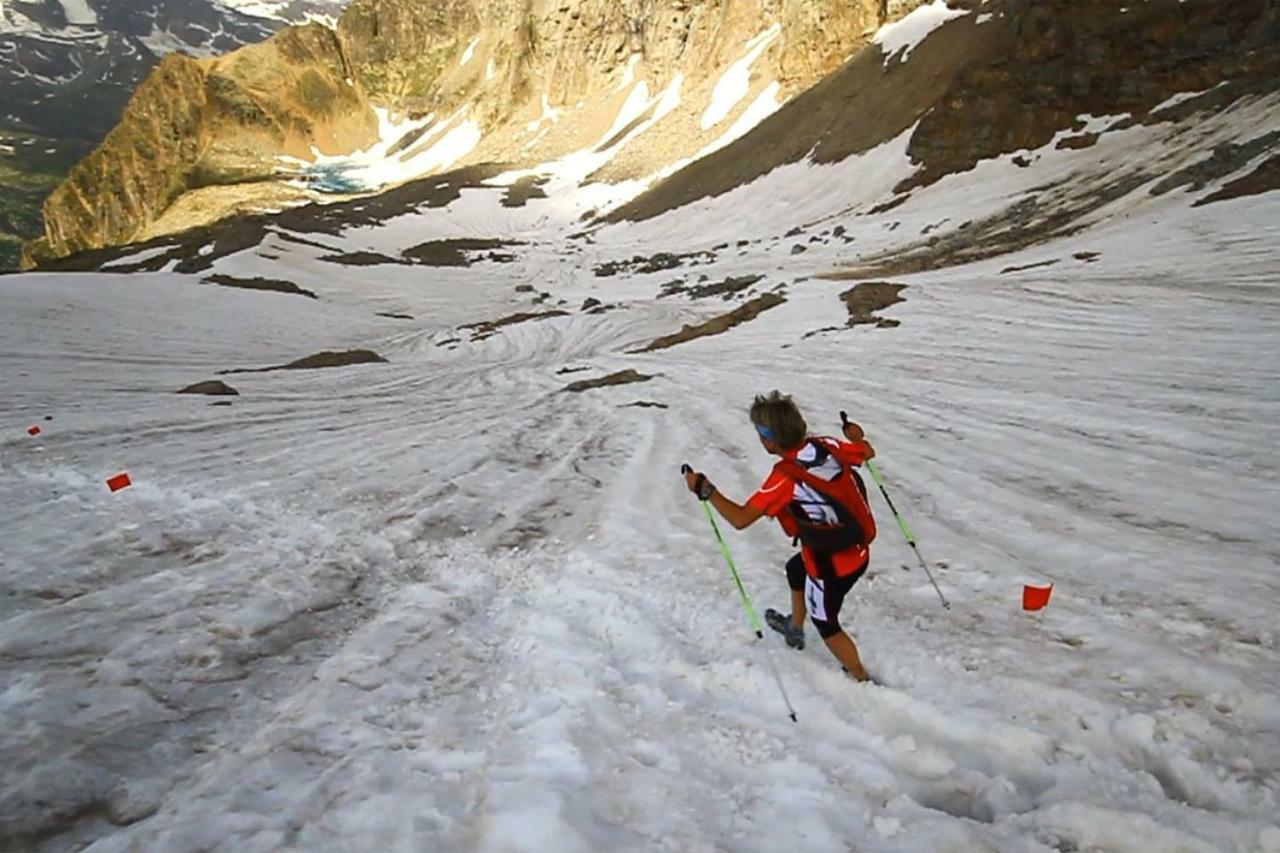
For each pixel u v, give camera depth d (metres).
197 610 5.23
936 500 7.78
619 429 13.26
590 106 150.88
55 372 26.56
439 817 3.16
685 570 6.23
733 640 4.89
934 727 3.79
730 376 18.45
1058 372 13.92
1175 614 4.73
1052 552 6.11
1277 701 3.65
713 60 129.25
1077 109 55.38
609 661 4.64
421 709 4.16
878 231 53.19
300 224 89.00
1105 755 3.44
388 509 8.08
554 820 3.04
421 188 121.38
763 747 3.68
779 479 3.97
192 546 6.62
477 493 8.86
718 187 83.56
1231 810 3.05
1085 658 4.31
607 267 66.62
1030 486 7.92
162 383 24.20
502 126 169.50
